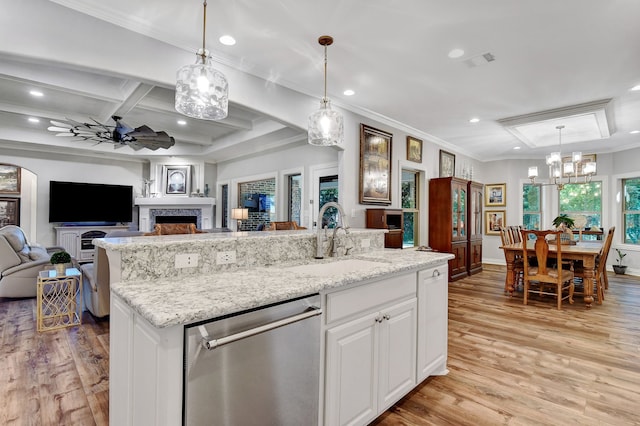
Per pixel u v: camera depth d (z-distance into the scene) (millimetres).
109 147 7285
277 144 6445
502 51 2953
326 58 3055
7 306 4078
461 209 6059
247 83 3289
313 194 5832
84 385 2246
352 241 2600
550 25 2545
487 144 6508
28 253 4637
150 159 8266
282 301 1322
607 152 6844
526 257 4316
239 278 1560
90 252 7504
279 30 2637
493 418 1915
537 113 4629
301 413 1396
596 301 4457
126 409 1334
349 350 1613
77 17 2316
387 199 4926
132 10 2379
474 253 6426
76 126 4980
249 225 7707
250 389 1207
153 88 4230
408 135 5426
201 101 2018
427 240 5914
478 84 3664
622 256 6492
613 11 2359
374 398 1772
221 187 8617
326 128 2709
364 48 2918
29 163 7012
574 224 5352
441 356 2393
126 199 8016
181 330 1049
